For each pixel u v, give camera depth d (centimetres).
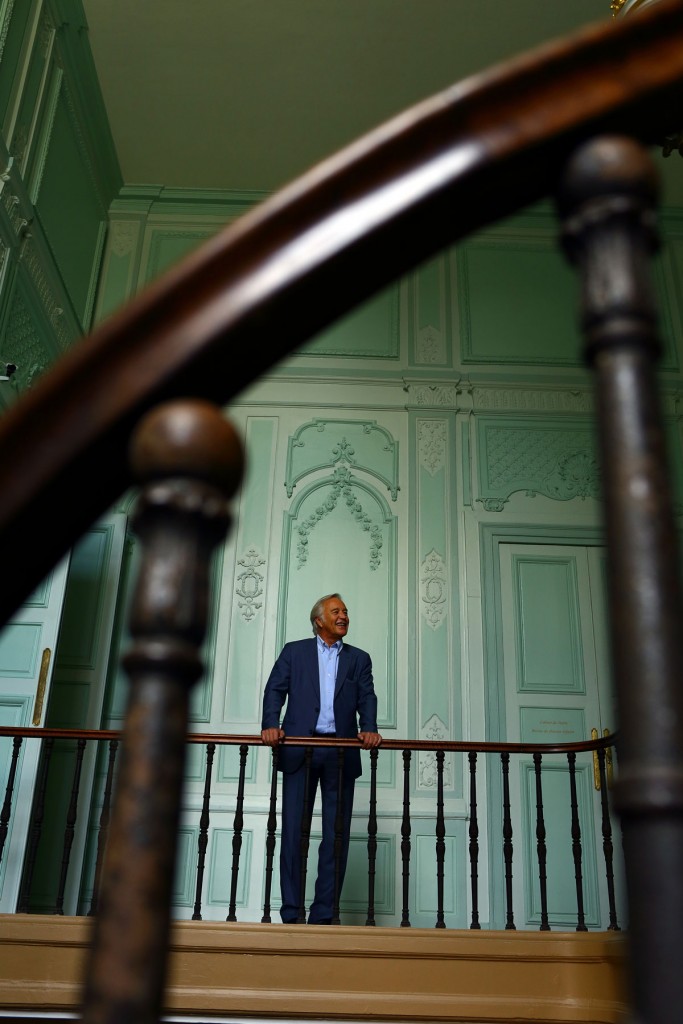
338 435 765
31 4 630
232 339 75
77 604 689
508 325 812
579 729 676
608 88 82
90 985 56
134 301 75
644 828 62
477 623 703
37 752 586
